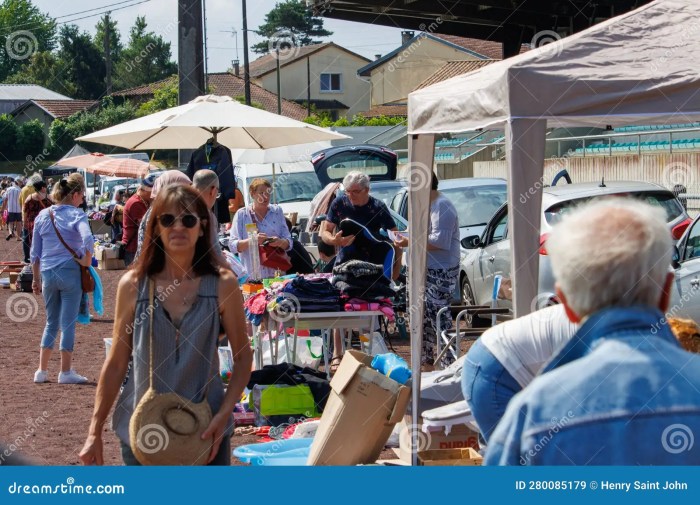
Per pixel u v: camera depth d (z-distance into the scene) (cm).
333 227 934
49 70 9075
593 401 228
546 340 343
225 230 1262
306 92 8438
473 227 1373
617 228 235
